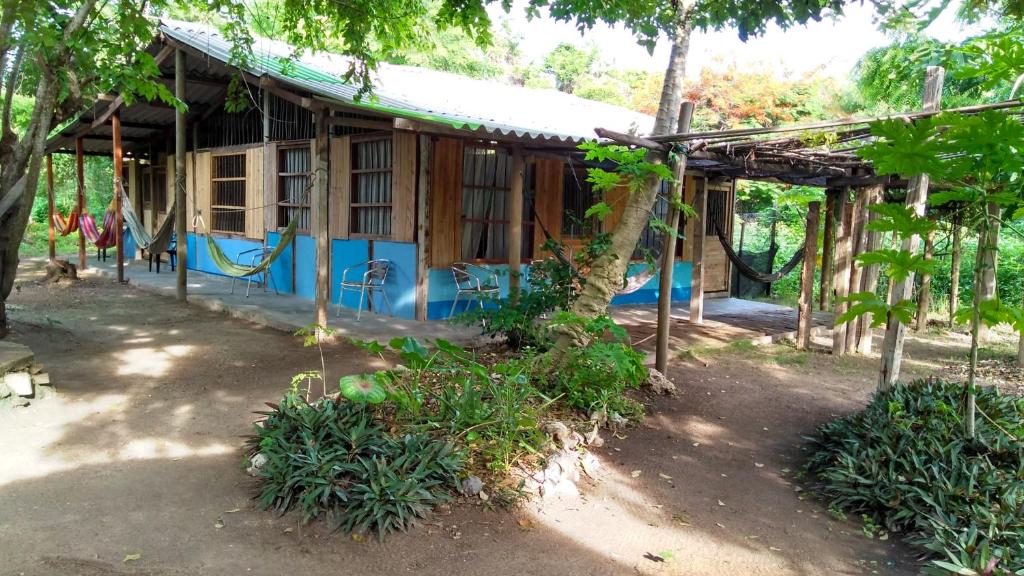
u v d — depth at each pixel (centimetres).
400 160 766
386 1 629
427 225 748
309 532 302
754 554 317
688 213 547
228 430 418
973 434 384
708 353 719
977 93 838
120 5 561
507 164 823
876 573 304
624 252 502
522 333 596
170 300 901
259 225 1004
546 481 361
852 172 716
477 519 324
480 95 934
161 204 1319
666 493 378
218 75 953
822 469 410
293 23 664
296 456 332
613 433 456
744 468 420
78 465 359
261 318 753
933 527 322
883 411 434
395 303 785
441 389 423
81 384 496
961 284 1103
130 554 277
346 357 601
